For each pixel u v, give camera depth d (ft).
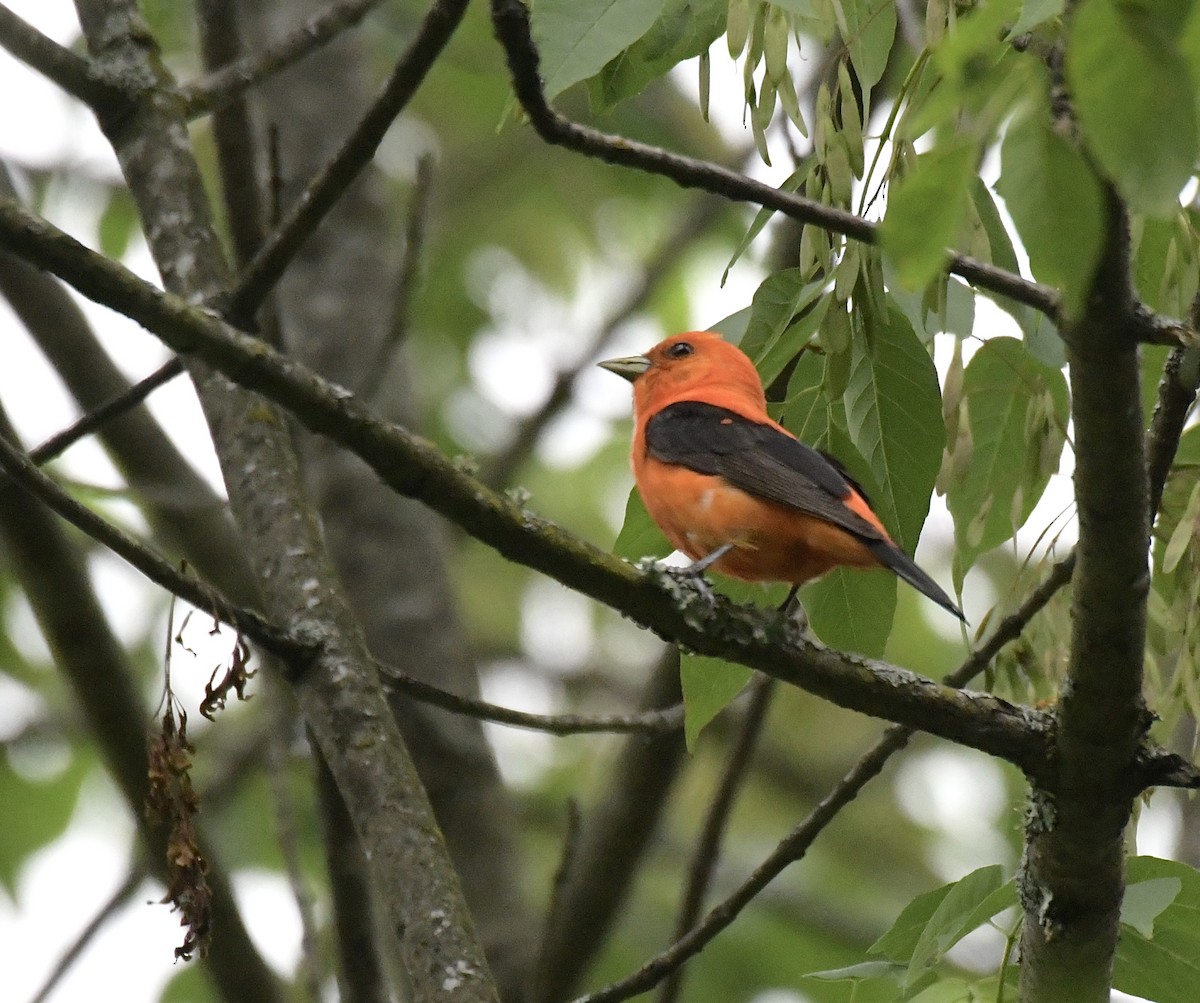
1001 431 33.71
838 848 70.08
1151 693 30.73
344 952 34.12
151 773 27.12
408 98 27.58
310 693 29.50
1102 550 24.70
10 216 23.09
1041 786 27.76
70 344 42.55
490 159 71.92
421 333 70.18
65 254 23.30
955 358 30.48
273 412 32.58
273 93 50.83
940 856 69.77
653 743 40.09
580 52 26.02
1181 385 26.89
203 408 33.04
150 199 33.65
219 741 61.41
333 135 50.55
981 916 28.96
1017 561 31.81
